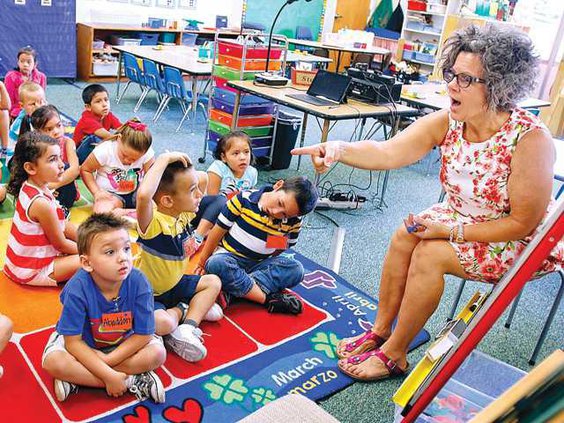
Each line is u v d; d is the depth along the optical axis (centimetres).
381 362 203
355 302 254
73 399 171
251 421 109
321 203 367
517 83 165
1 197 296
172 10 754
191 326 202
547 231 91
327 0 915
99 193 300
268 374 196
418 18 852
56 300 223
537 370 55
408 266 203
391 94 388
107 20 677
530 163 170
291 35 899
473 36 166
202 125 539
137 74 550
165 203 201
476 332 102
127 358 174
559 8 723
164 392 177
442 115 195
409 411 123
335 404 189
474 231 180
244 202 236
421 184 466
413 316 194
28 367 182
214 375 192
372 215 374
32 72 431
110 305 172
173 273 208
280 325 228
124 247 167
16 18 590
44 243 227
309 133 583
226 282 225
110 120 364
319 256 299
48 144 221
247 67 412
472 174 182
